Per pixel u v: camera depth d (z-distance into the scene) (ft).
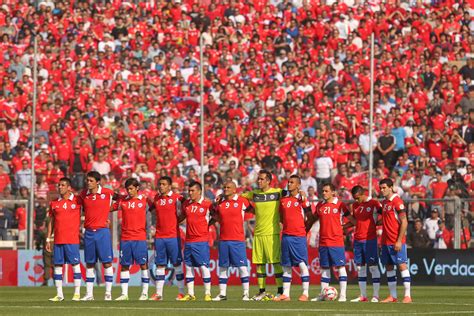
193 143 420.36
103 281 336.08
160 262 231.50
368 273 339.16
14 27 496.23
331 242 226.99
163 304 205.57
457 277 330.75
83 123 422.82
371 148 336.08
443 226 334.03
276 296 228.84
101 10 503.20
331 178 388.98
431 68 459.73
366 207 225.97
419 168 385.91
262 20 500.33
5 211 336.90
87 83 455.63
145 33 494.59
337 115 428.97
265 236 227.40
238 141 418.51
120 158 398.83
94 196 227.40
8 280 335.06
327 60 474.08
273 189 228.02
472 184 364.58
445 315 169.68
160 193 233.14
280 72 470.39
